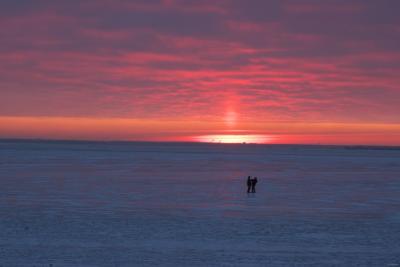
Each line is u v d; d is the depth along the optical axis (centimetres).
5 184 4253
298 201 3394
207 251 2008
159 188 4106
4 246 2047
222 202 3306
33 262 1836
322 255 1969
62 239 2175
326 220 2666
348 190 4112
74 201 3256
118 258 1898
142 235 2269
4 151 13400
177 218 2677
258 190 4053
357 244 2145
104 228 2403
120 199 3384
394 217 2780
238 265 1822
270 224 2539
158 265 1820
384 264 1861
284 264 1842
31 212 2809
